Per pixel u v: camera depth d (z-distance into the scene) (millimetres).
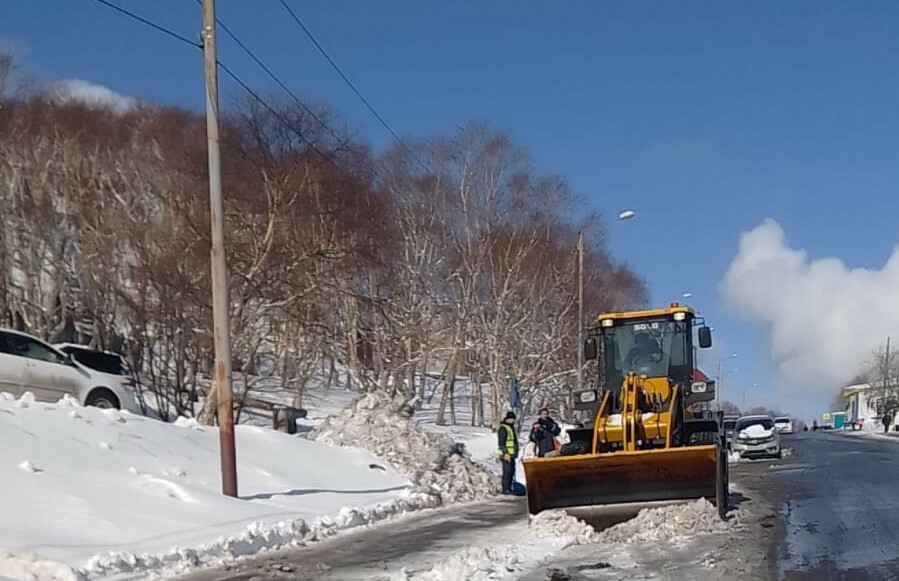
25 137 36656
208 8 13992
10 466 12203
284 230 31688
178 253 30281
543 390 47531
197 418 27281
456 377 52625
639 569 10203
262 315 31797
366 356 46719
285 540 12258
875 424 96188
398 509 16234
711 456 12938
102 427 15211
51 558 9289
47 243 36438
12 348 18156
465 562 10430
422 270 44000
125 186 35250
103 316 32844
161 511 12141
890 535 12164
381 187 42750
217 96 14109
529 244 44875
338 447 20078
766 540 11977
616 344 16250
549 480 13461
